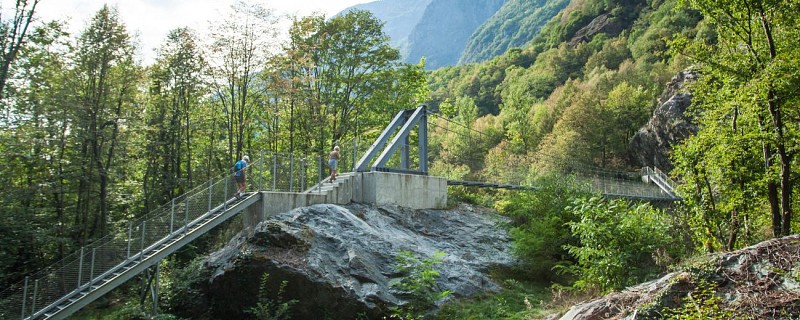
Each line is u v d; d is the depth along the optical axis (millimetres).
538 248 19359
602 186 34062
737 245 16828
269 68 28562
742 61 15227
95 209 25047
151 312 15586
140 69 26359
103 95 24719
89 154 24484
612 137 54594
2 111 21594
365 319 14289
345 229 16906
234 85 29672
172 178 28250
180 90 28516
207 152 30500
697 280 6820
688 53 16703
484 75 115125
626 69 74438
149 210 27562
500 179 28719
